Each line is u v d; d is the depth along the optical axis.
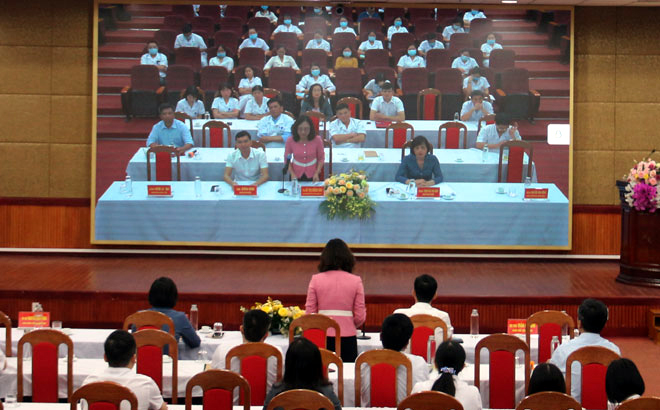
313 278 6.38
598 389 5.11
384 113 10.35
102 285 8.91
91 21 10.51
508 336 5.43
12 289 8.68
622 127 10.58
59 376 5.61
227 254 10.38
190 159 10.29
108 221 10.38
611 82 10.55
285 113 10.31
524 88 10.37
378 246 10.27
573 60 10.39
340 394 5.18
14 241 10.65
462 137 10.36
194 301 8.61
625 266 9.30
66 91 10.56
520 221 10.34
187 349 6.29
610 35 10.51
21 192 10.65
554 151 10.37
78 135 10.58
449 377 4.43
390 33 10.37
